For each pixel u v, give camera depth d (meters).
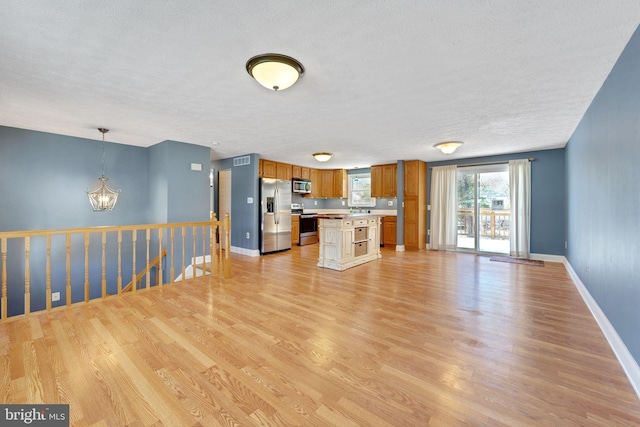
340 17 1.60
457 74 2.28
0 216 3.86
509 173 5.64
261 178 6.08
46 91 2.62
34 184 4.10
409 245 6.65
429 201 6.84
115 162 4.86
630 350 1.83
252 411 1.49
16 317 2.64
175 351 2.07
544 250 5.39
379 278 4.14
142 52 1.97
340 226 4.66
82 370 1.83
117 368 1.86
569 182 4.50
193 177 4.96
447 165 6.49
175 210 4.75
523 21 1.62
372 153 5.77
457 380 1.75
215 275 4.25
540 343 2.21
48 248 2.80
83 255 4.56
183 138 4.50
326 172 8.34
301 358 2.00
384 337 2.31
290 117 3.39
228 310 2.88
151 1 1.47
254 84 2.48
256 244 5.96
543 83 2.44
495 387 1.68
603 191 2.53
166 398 1.58
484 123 3.62
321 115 3.31
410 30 1.71
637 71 1.74
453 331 2.42
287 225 6.68
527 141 4.62
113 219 4.85
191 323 2.56
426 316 2.74
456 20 1.62
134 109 3.12
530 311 2.87
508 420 1.42
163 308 2.92
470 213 6.41
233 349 2.11
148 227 3.54
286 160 6.76
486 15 1.57
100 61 2.09
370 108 3.06
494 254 6.07
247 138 4.48
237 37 1.80
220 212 6.80
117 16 1.59
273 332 2.39
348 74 2.28
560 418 1.44
